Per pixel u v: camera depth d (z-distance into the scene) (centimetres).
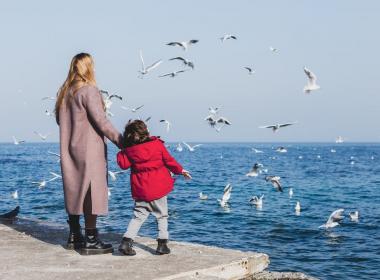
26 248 543
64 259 496
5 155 12056
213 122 1272
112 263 482
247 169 6681
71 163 519
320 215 2466
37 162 8156
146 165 506
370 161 9994
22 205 2736
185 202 2988
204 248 552
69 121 521
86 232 518
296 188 4116
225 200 2522
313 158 11544
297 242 1716
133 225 516
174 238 1766
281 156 12850
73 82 520
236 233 1892
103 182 517
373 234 1884
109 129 504
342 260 1429
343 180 5000
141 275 443
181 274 452
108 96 865
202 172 6006
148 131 512
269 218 2316
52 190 3628
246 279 516
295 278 538
